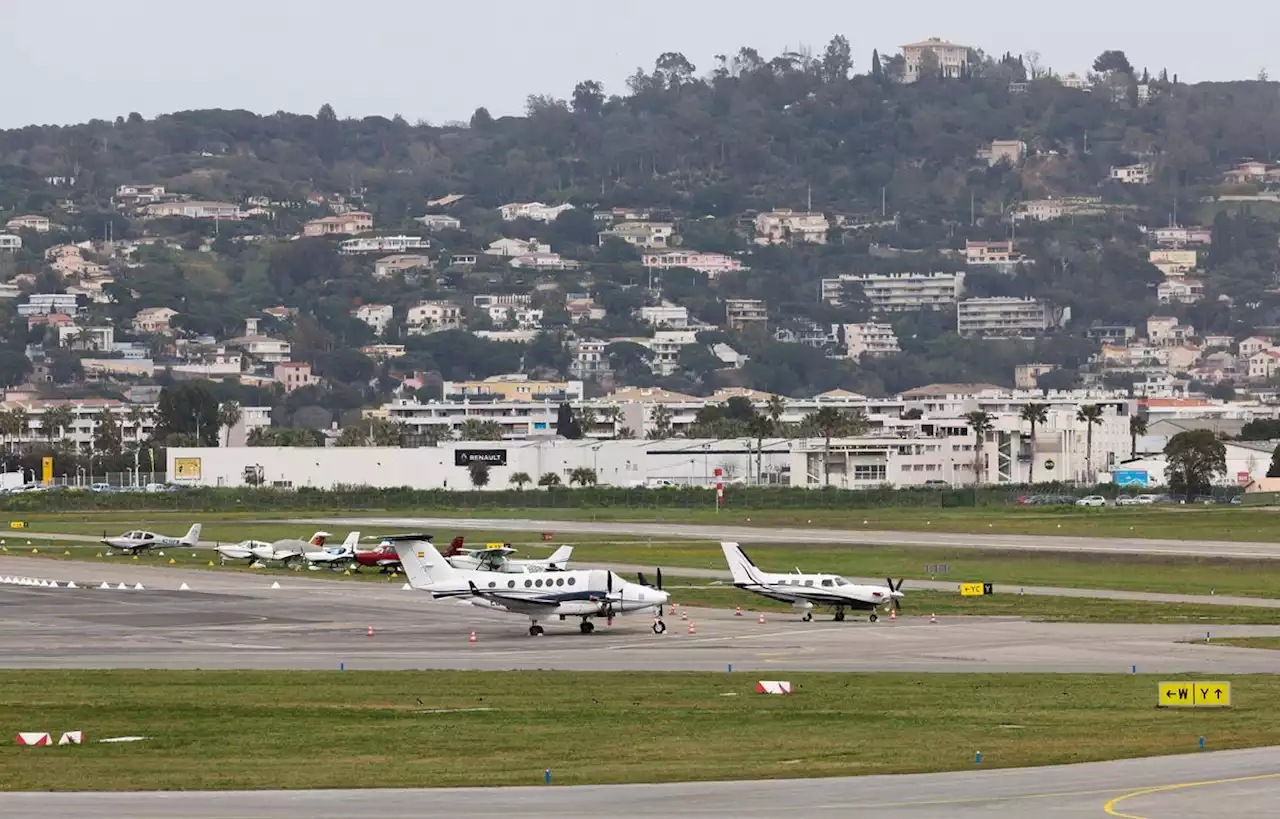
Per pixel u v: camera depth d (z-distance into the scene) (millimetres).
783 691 186000
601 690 189625
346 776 133375
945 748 144625
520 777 132125
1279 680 193125
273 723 164375
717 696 183625
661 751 145125
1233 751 140250
